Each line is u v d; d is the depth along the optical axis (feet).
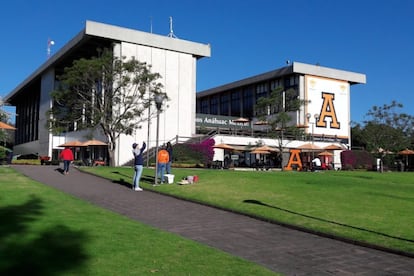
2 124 100.99
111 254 22.66
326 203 45.27
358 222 35.99
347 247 29.07
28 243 23.21
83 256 21.80
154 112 140.15
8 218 29.45
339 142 194.18
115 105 123.95
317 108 212.02
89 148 166.71
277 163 162.71
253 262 23.91
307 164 160.86
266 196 49.67
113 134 123.54
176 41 164.55
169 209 42.68
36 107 221.87
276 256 26.30
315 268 23.89
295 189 55.62
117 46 153.58
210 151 138.31
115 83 123.24
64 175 74.90
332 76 217.56
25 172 78.13
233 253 26.73
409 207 43.65
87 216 32.86
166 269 20.94
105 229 28.43
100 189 56.70
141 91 122.93
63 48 169.37
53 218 30.58
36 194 43.62
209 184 60.44
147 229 30.09
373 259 26.08
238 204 44.52
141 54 157.69
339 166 187.73
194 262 22.54
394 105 162.71
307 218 37.52
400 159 188.65
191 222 36.42
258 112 170.81
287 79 217.15
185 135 164.35
